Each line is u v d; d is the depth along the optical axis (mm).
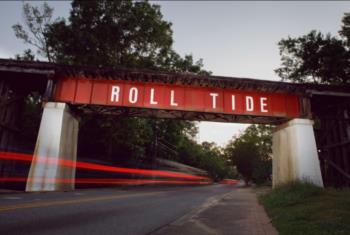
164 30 29750
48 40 26562
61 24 26406
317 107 22531
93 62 27750
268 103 19469
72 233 5203
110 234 5312
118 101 18297
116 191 19266
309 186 13266
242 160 60000
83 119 27438
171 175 40375
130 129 27609
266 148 50906
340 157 19266
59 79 18188
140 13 28391
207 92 19281
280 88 19500
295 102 19688
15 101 18797
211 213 9172
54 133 16109
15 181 18578
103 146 32469
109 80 18688
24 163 20125
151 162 37219
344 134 19281
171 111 19375
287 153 18656
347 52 23844
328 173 20078
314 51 25797
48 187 15000
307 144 17578
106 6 28094
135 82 18891
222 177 124062
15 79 18938
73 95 18000
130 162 33969
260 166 50844
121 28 27969
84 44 26719
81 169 26984
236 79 18891
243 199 16234
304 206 8922
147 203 11625
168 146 45000
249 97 19500
